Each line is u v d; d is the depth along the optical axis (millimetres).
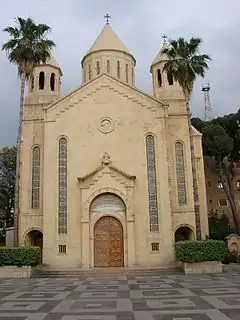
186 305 14727
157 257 34125
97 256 34281
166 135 37094
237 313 12859
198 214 32688
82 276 29703
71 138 37219
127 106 37906
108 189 35062
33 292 20141
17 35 35469
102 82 38625
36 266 31328
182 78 34562
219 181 59219
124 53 47875
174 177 38719
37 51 34969
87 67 48125
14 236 32031
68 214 35188
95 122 37594
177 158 39375
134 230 34531
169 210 35156
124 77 47219
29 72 35031
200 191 41000
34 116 40500
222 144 53438
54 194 35719
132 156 36625
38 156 39406
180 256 30469
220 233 47906
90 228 34656
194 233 37656
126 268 31984
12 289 21672
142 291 19688
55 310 14289
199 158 42188
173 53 35469
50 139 37188
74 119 37688
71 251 34281
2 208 58094
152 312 13391
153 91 43531
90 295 18578
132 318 12328
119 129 37375
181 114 40469
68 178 36156
